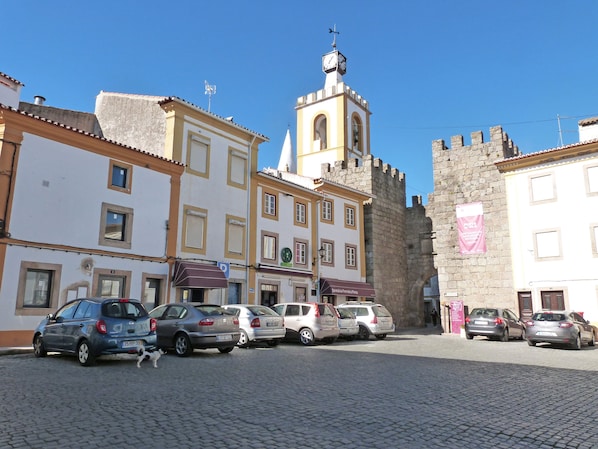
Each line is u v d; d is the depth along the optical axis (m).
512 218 27.09
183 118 22.44
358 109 55.00
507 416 6.48
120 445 4.96
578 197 24.83
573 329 17.53
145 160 20.19
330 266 30.39
